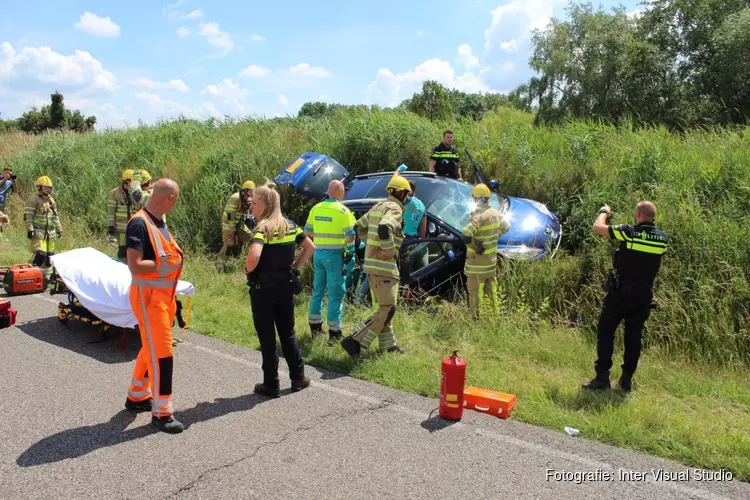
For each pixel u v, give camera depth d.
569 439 3.96
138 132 17.84
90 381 4.91
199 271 9.05
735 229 6.64
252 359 5.57
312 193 9.30
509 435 4.00
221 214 10.97
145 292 3.96
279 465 3.54
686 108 22.58
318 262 6.03
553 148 10.43
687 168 8.29
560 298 6.76
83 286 5.80
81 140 18.05
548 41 25.95
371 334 5.51
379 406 4.48
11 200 14.35
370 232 5.57
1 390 4.68
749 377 5.44
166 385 4.00
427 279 7.23
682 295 6.21
